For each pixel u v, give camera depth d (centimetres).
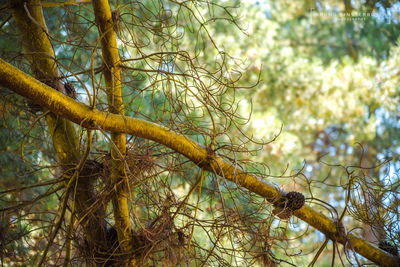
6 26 213
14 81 152
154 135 163
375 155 400
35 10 172
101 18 162
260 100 401
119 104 165
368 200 174
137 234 171
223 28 328
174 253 167
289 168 322
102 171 174
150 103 220
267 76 396
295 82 404
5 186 222
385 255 174
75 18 203
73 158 174
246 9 379
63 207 166
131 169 167
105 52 162
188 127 165
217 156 167
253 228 171
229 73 169
